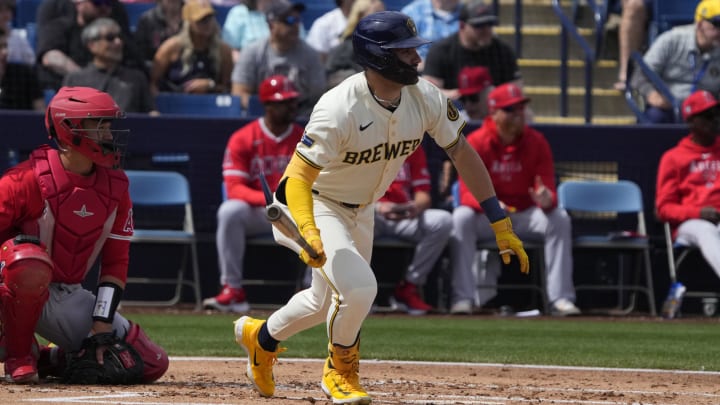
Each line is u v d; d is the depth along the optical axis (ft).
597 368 80.64
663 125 139.74
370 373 74.95
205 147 133.59
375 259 136.56
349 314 53.31
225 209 126.21
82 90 60.75
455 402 57.47
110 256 63.36
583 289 139.44
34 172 60.70
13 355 61.87
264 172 127.34
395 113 53.62
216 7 171.12
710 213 131.34
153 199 128.98
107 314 62.54
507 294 137.08
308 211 52.26
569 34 176.96
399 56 51.88
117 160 61.36
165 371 64.95
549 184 129.59
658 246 139.54
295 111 127.24
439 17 162.20
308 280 132.16
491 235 130.31
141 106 136.77
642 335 109.19
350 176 54.75
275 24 140.56
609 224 139.44
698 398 62.28
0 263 60.08
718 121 133.69
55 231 61.41
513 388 66.13
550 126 138.72
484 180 57.47
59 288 63.36
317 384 66.95
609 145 139.13
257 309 132.67
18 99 137.80
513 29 177.58
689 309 139.33
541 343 99.86
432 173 135.74
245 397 57.93
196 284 129.80
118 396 56.29
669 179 134.72
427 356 86.89
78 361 62.13
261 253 134.41
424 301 136.46
